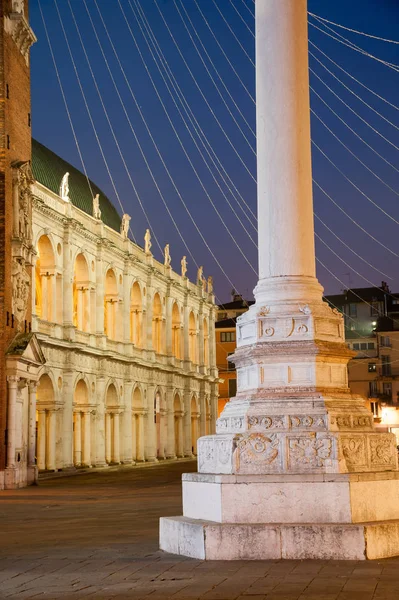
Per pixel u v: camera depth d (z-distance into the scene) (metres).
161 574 14.52
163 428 90.25
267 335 17.81
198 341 105.88
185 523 16.56
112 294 77.94
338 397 17.52
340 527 15.50
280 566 14.87
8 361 45.50
